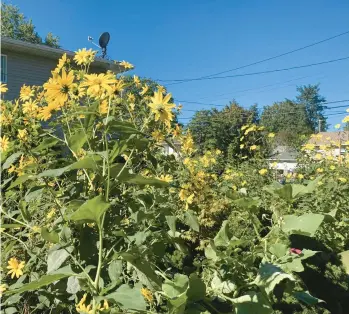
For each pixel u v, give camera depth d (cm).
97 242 188
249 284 216
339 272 390
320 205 467
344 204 509
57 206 201
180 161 344
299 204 445
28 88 254
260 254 241
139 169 243
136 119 237
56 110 188
